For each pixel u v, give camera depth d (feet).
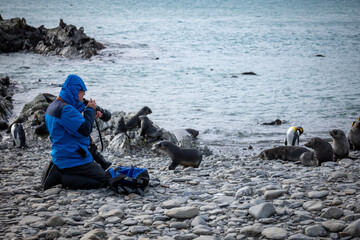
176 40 176.14
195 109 65.98
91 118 21.26
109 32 203.10
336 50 150.71
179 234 15.08
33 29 140.05
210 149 45.68
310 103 70.79
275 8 450.30
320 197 18.78
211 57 131.44
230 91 80.94
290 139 41.98
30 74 95.66
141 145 43.09
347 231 14.20
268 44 167.94
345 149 32.09
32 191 21.29
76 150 21.33
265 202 17.43
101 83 87.10
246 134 52.47
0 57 122.01
